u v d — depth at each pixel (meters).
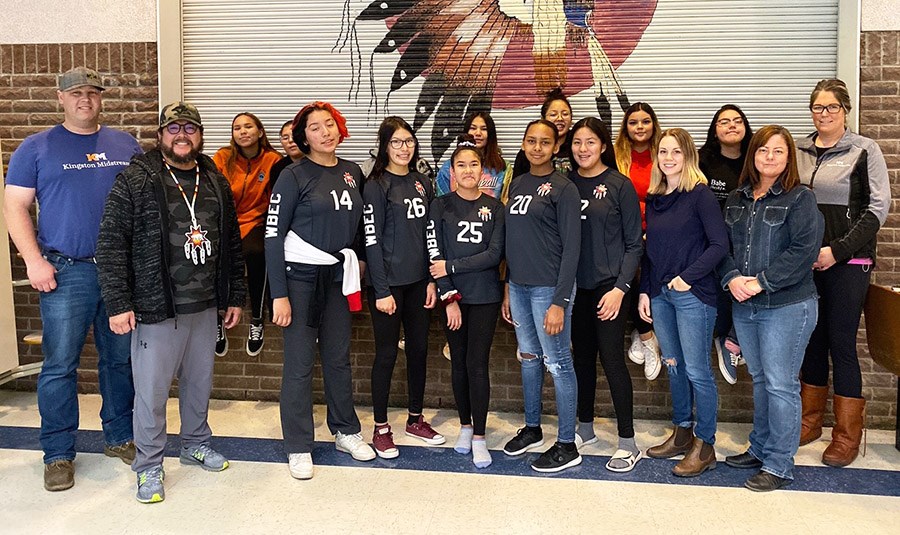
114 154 3.18
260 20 4.26
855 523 2.78
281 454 3.50
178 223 2.97
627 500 2.99
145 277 2.93
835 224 3.34
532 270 3.20
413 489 3.10
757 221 3.05
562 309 3.10
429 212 3.44
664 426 3.98
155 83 4.28
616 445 3.65
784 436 3.06
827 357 3.59
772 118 3.99
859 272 3.34
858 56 3.81
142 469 3.02
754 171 3.08
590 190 3.27
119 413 3.37
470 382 3.39
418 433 3.68
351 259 3.29
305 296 3.26
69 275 3.10
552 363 3.25
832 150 3.37
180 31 4.27
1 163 4.04
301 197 3.21
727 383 4.05
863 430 3.66
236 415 4.10
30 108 4.33
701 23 4.00
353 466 3.35
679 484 3.15
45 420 3.13
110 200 2.90
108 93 4.30
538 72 4.12
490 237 3.36
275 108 4.29
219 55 4.29
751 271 3.06
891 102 3.80
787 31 3.95
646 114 3.60
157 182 2.93
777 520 2.80
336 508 2.91
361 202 3.35
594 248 3.26
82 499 2.99
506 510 2.90
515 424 3.99
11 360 4.07
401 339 4.21
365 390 4.30
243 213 4.09
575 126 3.29
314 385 4.36
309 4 4.23
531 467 3.34
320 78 4.25
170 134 2.95
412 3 4.16
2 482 3.15
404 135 3.38
